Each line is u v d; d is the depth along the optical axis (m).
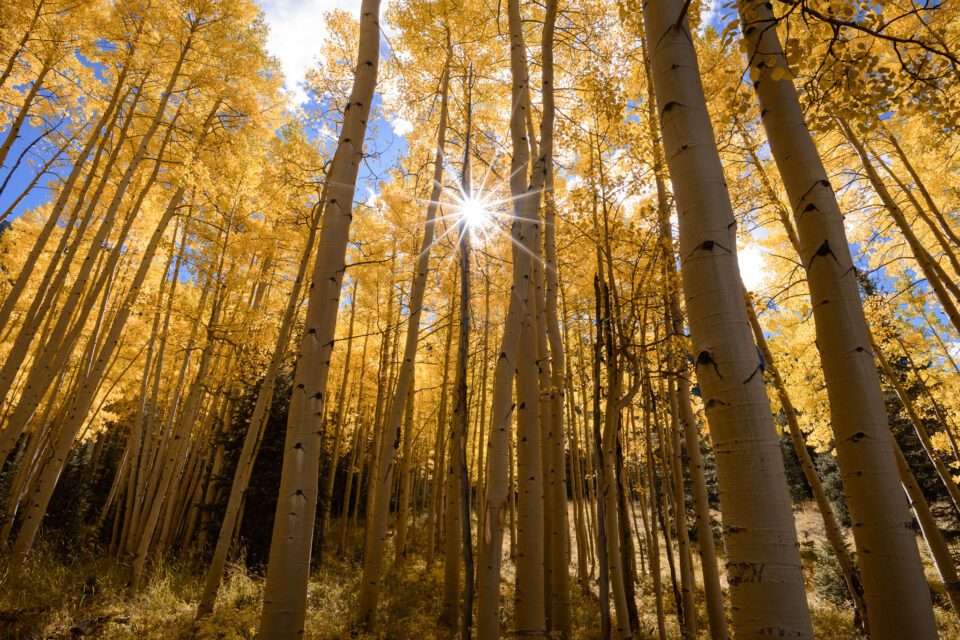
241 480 6.30
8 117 8.30
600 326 3.68
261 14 9.73
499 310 10.41
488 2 7.34
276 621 2.32
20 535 6.39
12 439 6.50
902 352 9.85
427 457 17.45
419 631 5.99
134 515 8.73
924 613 1.63
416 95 8.41
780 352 9.04
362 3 3.75
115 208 7.59
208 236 8.78
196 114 9.34
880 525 1.74
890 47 5.02
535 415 3.70
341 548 12.14
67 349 7.84
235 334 8.13
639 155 4.86
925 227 7.27
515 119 4.41
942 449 10.47
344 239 3.05
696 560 14.68
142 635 5.33
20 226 10.50
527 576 3.19
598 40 6.48
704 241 1.44
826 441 10.02
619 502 4.95
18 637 4.99
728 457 1.27
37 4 7.16
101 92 8.70
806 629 1.10
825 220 2.05
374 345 13.04
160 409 13.31
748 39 2.36
